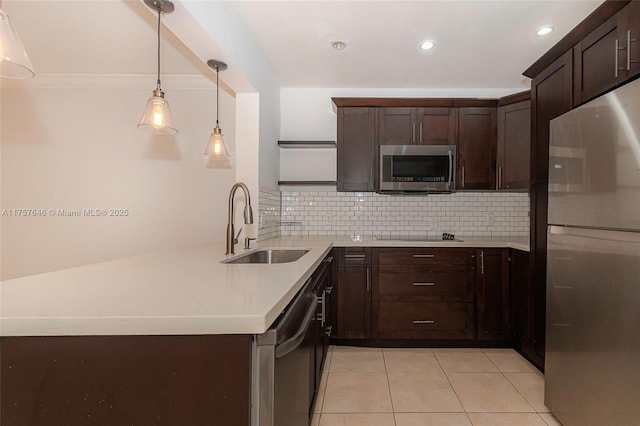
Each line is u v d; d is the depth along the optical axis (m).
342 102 3.04
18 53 1.11
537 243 2.22
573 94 1.78
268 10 1.95
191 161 3.16
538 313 2.25
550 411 1.80
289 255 2.26
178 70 2.85
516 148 2.90
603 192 1.35
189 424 0.78
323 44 2.38
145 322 0.76
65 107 3.15
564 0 1.84
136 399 0.78
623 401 1.27
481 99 2.98
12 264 3.19
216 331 0.77
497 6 1.90
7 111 3.17
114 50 2.45
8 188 3.19
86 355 0.77
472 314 2.76
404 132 3.04
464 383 2.18
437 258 2.77
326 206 3.35
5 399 0.77
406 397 2.01
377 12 1.97
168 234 3.18
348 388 2.11
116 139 3.17
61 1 1.83
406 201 3.33
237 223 2.56
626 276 1.25
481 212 3.29
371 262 2.79
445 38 2.28
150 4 1.38
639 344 1.20
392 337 2.79
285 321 0.98
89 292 0.97
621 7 1.45
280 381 0.91
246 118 2.51
